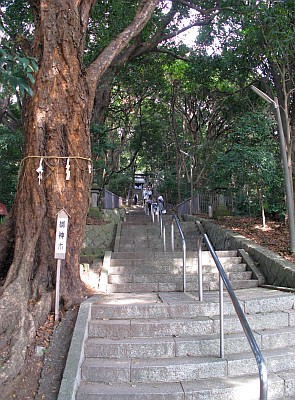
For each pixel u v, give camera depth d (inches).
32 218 207.3
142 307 193.8
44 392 140.8
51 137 214.1
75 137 219.5
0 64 126.0
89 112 231.6
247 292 236.2
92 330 178.7
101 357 165.6
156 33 511.8
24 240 204.2
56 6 221.0
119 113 989.2
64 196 213.8
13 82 127.8
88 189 227.5
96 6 422.3
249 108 600.7
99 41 458.9
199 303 198.1
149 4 274.8
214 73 561.3
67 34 219.9
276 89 446.6
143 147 1084.5
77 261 218.4
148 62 642.2
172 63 695.7
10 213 229.0
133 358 164.6
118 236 412.8
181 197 938.7
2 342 155.9
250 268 284.5
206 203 590.2
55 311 189.9
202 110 878.4
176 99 916.6
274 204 434.9
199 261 209.2
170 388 145.9
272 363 161.9
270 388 149.4
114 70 521.7
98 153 517.3
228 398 144.3
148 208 868.0
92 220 439.8
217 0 462.3
